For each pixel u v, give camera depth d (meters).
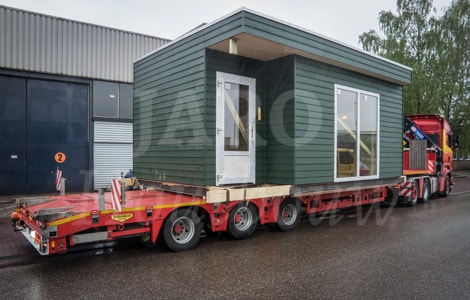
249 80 7.05
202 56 6.36
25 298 3.93
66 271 4.83
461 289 4.21
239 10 5.63
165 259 5.37
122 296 3.99
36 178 12.64
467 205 11.38
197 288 4.23
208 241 6.47
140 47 14.38
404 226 7.84
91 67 13.29
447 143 14.12
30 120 12.48
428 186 12.30
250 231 6.58
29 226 5.27
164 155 7.36
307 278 4.56
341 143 7.87
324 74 7.46
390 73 8.87
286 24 6.28
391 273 4.75
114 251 5.81
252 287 4.26
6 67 11.77
